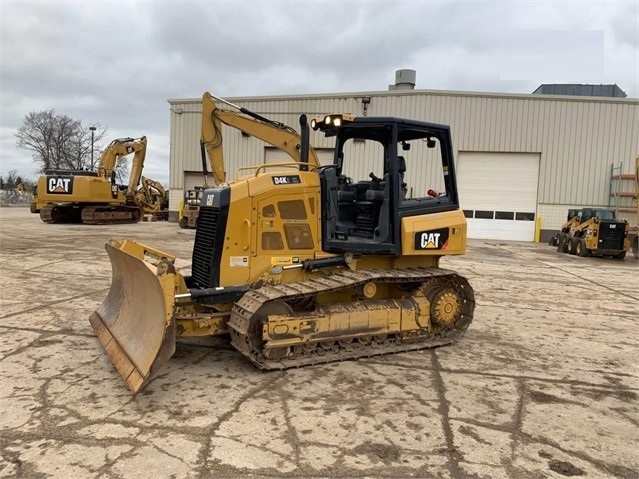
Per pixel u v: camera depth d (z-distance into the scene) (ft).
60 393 13.97
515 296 30.78
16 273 32.73
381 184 20.13
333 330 17.30
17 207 154.51
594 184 73.46
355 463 10.71
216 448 11.16
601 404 14.39
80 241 53.72
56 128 181.37
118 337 16.63
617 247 55.11
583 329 23.16
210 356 17.47
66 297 25.96
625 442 12.11
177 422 12.38
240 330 15.61
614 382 16.22
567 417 13.42
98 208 83.46
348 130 20.45
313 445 11.42
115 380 14.99
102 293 27.22
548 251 62.59
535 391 15.19
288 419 12.71
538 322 24.20
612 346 20.48
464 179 75.82
